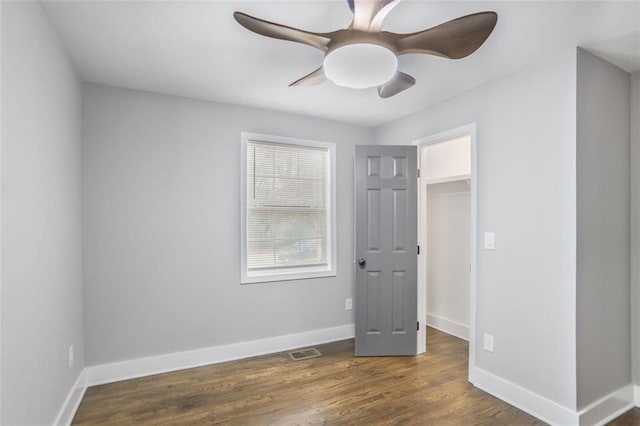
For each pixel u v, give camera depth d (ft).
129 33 6.33
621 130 7.57
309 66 7.75
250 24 4.88
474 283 8.68
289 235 11.41
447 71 7.85
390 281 10.60
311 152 11.81
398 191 10.69
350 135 12.39
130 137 8.97
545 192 7.15
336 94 9.46
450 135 9.58
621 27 5.99
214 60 7.45
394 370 9.40
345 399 7.81
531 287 7.38
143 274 9.08
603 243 7.11
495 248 8.18
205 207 9.87
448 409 7.43
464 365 9.77
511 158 7.87
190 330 9.62
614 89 7.44
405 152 10.69
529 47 6.73
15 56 4.58
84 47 6.84
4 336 4.25
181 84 8.76
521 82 7.68
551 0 5.27
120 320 8.80
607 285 7.19
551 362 6.95
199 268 9.77
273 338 10.82
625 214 7.61
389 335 10.54
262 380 8.75
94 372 8.47
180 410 7.34
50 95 5.97
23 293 4.80
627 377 7.59
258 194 10.87
